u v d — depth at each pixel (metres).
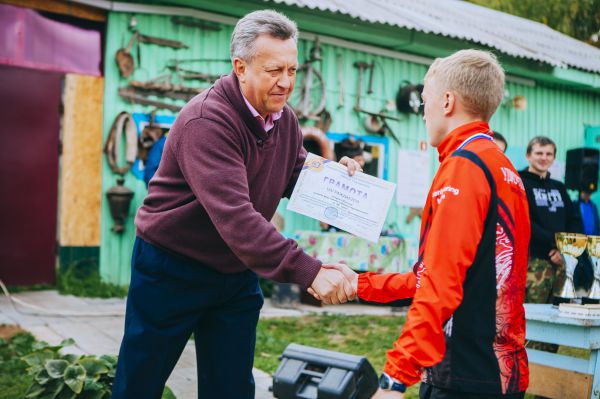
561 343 3.48
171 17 7.44
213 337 2.63
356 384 1.63
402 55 9.31
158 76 7.42
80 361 3.25
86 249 7.15
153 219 2.44
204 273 2.48
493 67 2.09
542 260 5.01
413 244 7.94
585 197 9.17
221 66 7.82
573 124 11.77
